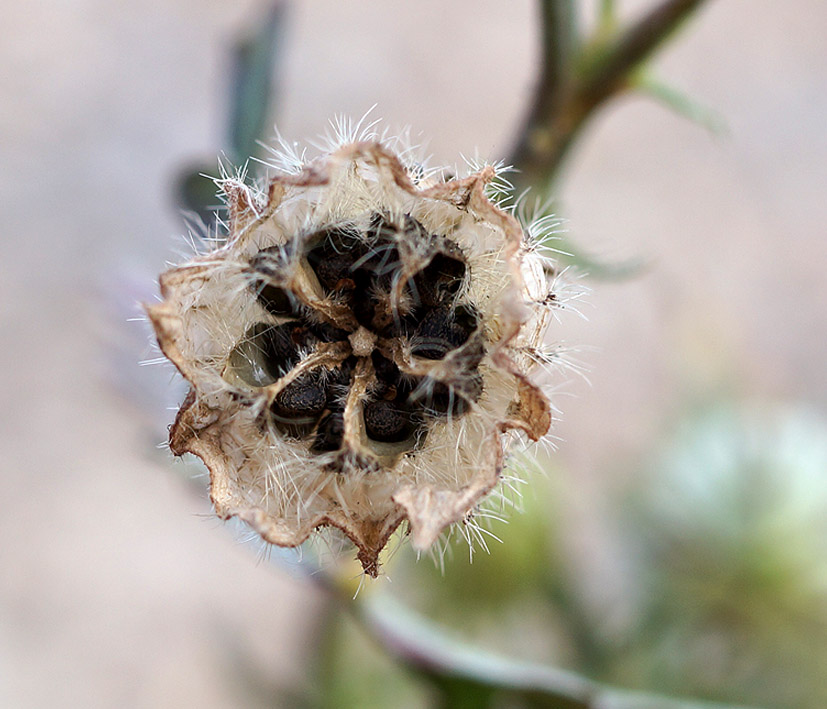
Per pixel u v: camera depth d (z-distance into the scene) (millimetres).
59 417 229
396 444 101
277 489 99
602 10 111
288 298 102
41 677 215
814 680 125
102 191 237
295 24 239
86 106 242
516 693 111
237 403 99
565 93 112
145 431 116
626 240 241
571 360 100
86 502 226
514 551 125
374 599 113
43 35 246
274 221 100
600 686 119
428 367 100
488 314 100
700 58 261
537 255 99
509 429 98
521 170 113
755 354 234
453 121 247
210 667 216
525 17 256
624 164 249
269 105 112
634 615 128
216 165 113
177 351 98
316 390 101
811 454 131
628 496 132
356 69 247
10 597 220
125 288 118
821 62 263
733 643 127
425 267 101
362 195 99
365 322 101
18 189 235
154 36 249
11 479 225
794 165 254
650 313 225
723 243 245
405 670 113
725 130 111
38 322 231
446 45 252
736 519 129
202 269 98
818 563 127
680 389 135
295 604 219
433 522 97
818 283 244
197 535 226
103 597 221
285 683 132
